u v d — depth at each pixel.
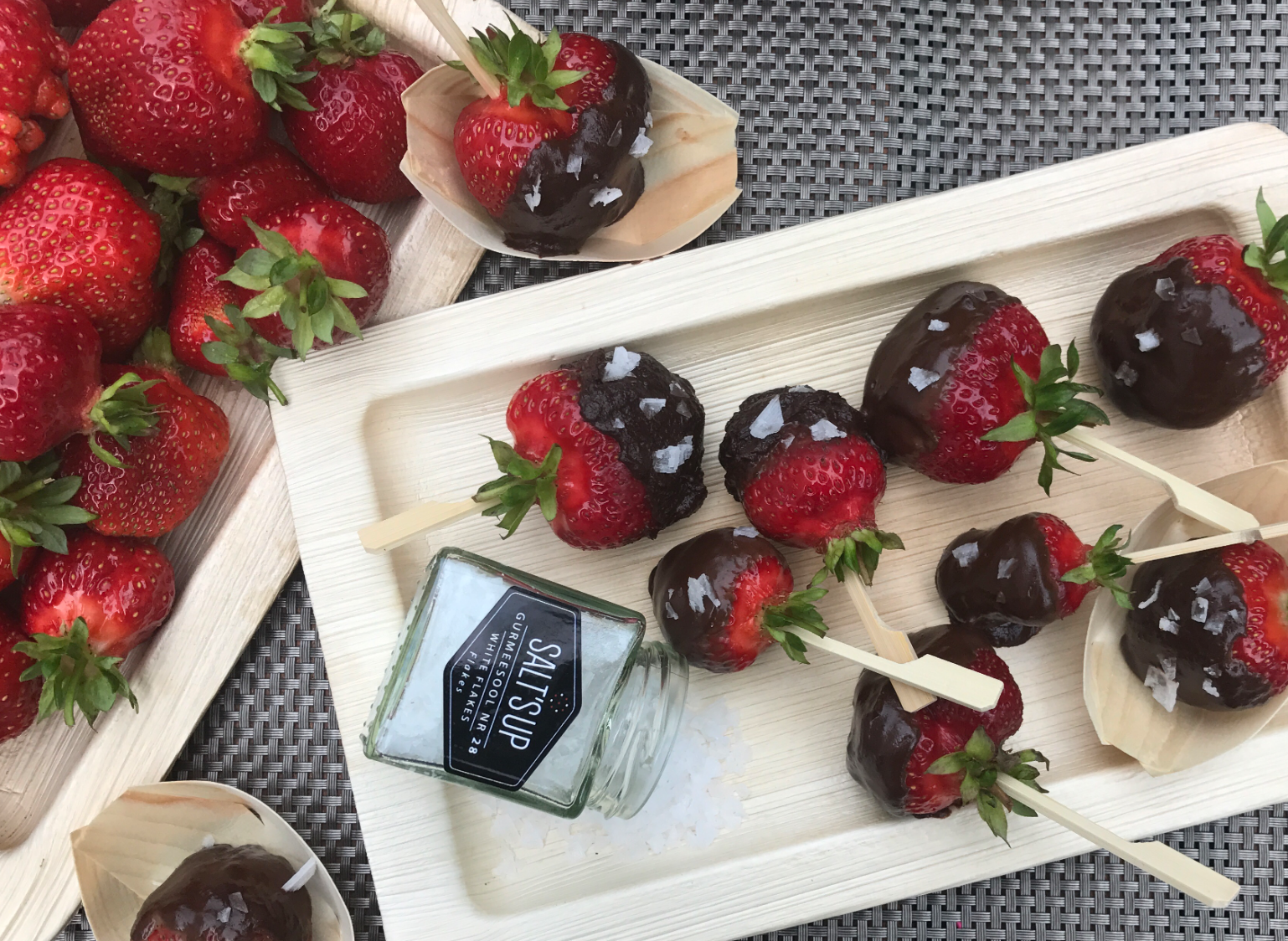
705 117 0.32
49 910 0.33
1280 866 0.34
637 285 0.32
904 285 0.32
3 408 0.29
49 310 0.30
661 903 0.32
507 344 0.32
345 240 0.31
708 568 0.30
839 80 0.34
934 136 0.34
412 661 0.28
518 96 0.29
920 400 0.29
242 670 0.34
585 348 0.32
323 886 0.32
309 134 0.32
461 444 0.33
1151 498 0.33
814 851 0.32
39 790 0.34
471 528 0.33
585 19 0.34
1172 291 0.29
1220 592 0.29
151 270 0.32
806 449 0.30
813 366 0.33
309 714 0.34
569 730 0.29
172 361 0.33
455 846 0.32
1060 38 0.34
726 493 0.33
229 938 0.30
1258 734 0.31
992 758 0.29
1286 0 0.34
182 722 0.33
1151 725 0.31
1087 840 0.31
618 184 0.31
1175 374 0.30
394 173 0.33
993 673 0.30
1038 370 0.30
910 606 0.33
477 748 0.28
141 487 0.32
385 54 0.32
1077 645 0.33
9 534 0.30
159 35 0.29
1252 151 0.31
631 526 0.31
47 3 0.32
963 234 0.32
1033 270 0.33
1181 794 0.31
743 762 0.33
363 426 0.33
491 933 0.32
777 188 0.34
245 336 0.31
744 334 0.33
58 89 0.31
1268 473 0.30
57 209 0.30
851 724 0.32
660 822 0.33
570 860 0.33
